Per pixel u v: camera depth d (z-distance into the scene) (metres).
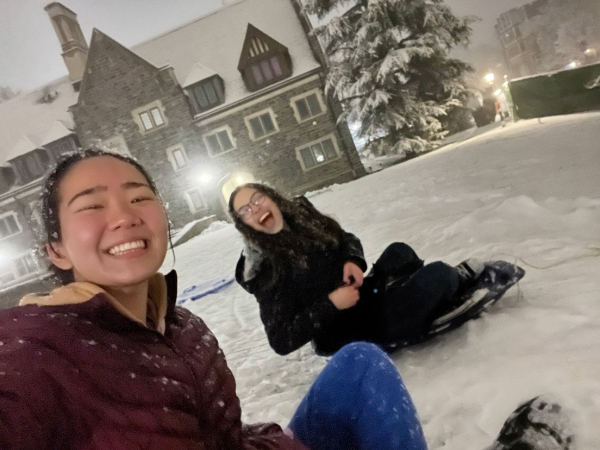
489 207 4.51
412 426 1.27
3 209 25.66
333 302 2.20
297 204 2.44
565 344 1.84
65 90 29.86
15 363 0.77
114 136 24.59
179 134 24.27
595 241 2.89
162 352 1.00
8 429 0.72
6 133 28.48
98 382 0.83
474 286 2.39
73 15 29.58
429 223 5.23
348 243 2.44
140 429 0.84
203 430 1.04
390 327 2.32
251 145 24.42
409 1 19.92
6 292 16.88
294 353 3.22
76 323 0.88
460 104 21.38
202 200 24.50
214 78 24.86
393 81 20.06
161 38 28.33
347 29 20.58
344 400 1.36
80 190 0.96
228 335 4.21
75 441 0.79
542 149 7.93
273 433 1.36
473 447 1.46
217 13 28.14
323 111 23.95
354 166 23.95
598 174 4.65
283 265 2.27
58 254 1.01
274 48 24.17
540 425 1.32
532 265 2.82
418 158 18.44
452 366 2.04
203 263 10.30
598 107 12.73
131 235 0.96
